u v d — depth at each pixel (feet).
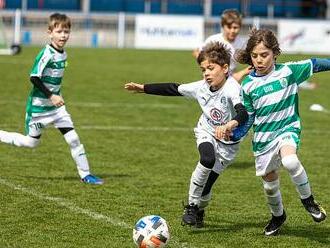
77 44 284.20
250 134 100.58
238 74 69.36
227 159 53.31
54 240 50.57
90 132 99.81
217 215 59.06
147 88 53.62
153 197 64.59
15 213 57.31
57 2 328.49
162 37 268.41
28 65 192.03
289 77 50.55
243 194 67.00
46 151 85.10
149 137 97.71
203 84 52.54
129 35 280.51
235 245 50.60
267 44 49.29
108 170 76.33
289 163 48.47
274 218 53.21
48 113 69.41
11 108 118.21
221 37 80.69
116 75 176.35
